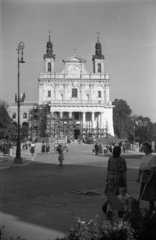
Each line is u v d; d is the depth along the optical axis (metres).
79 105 104.12
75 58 110.19
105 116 108.00
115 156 9.39
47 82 109.44
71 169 25.75
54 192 13.98
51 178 19.33
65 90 109.69
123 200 8.27
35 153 53.91
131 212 6.64
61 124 98.06
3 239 5.90
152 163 9.36
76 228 5.86
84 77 110.62
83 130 100.50
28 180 18.22
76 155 49.16
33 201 11.32
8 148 45.62
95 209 9.73
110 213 8.30
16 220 8.02
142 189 9.50
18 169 26.09
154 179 9.30
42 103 107.62
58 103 103.12
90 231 5.80
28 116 105.62
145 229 5.95
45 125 96.81
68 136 95.69
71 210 9.56
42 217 8.45
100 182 17.47
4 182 16.83
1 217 8.35
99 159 39.47
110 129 106.94
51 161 36.03
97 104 104.56
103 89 110.81
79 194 13.06
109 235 5.69
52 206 10.27
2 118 64.38
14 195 12.88
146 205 10.45
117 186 9.08
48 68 110.19
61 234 6.67
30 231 6.92
